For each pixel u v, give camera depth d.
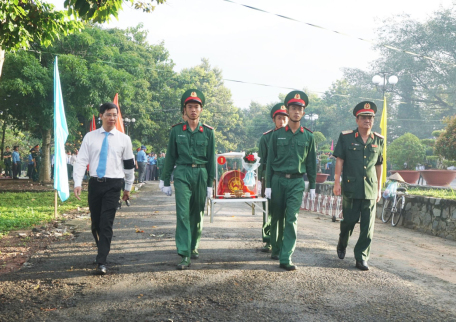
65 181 9.78
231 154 7.30
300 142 5.62
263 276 4.93
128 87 22.62
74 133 26.16
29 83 19.52
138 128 37.16
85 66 21.12
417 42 46.19
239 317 3.68
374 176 5.60
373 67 50.81
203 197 5.66
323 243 7.18
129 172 5.33
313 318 3.68
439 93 45.41
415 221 9.77
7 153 28.88
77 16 6.96
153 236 7.44
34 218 9.48
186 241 5.29
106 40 25.84
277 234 5.81
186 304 3.97
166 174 5.63
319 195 12.63
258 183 7.58
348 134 5.71
